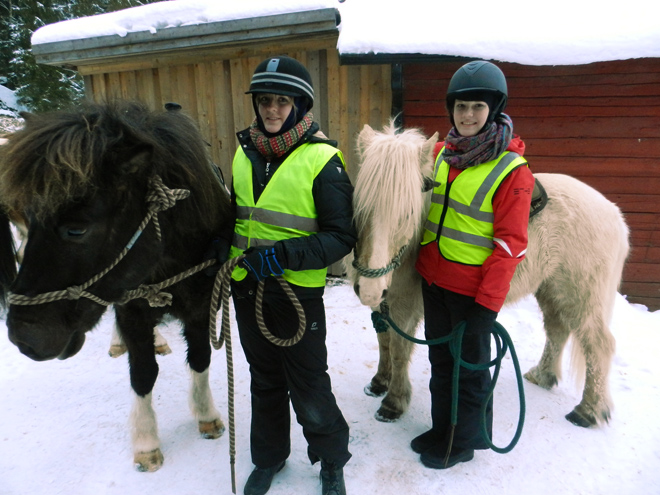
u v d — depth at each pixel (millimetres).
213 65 4293
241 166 1596
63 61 4395
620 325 3432
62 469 1987
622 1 3623
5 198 1175
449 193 1744
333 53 3965
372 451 2117
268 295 1554
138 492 1866
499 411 2445
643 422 2350
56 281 1229
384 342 2486
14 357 2969
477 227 1680
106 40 4047
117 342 3016
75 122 1241
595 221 2154
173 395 2572
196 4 3812
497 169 1623
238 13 3646
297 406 1675
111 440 2174
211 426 2189
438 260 1799
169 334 3439
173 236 1560
